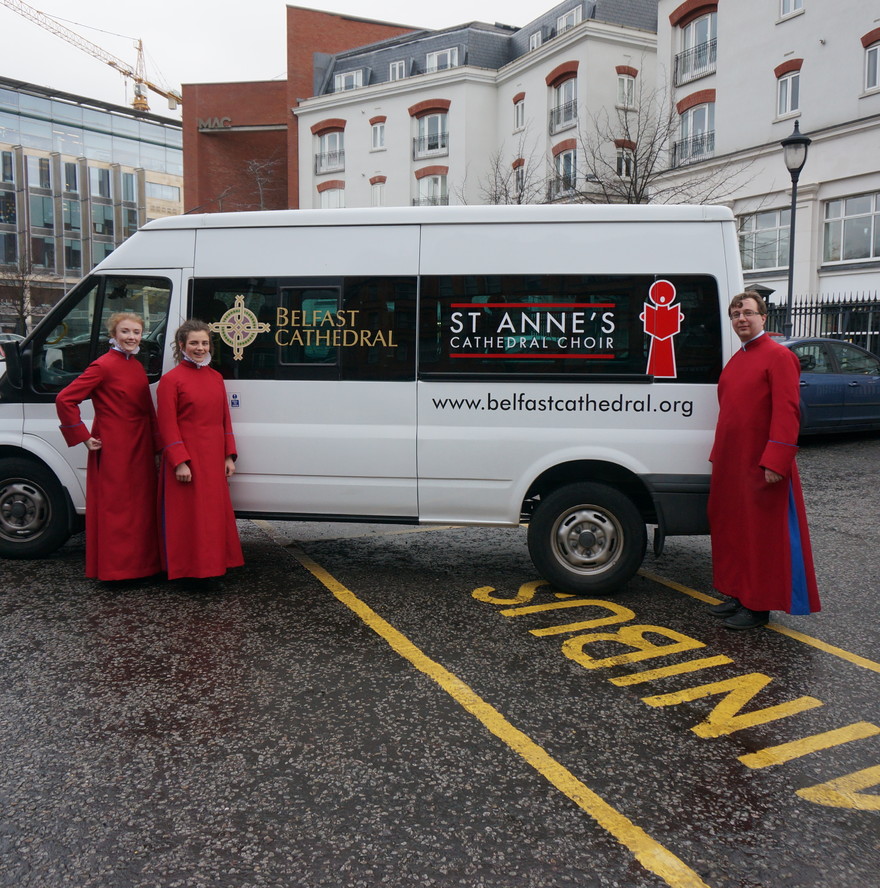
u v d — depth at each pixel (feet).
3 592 17.15
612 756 10.66
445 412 16.81
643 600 17.20
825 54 74.90
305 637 14.79
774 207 80.74
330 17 147.84
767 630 15.44
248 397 17.47
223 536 17.04
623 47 103.76
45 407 18.60
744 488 14.96
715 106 86.43
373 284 16.92
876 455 36.81
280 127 155.33
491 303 16.56
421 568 19.61
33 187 210.38
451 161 125.29
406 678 13.04
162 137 233.35
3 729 11.20
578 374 16.37
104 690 12.46
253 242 17.43
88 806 9.39
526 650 14.30
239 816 9.23
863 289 73.87
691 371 16.06
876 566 19.72
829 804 9.59
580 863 8.45
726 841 8.85
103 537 17.06
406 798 9.61
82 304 18.30
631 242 16.16
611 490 16.67
